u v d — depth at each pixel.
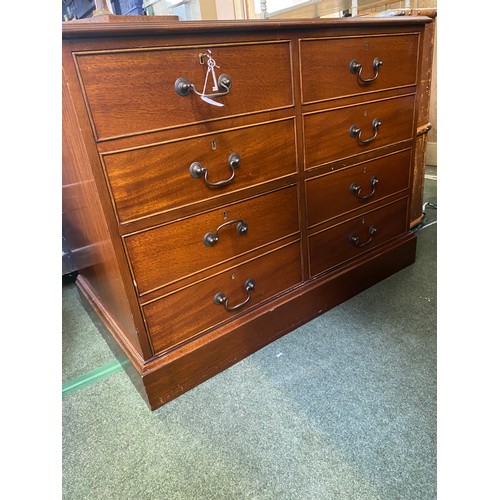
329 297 1.25
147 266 0.85
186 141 0.81
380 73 1.10
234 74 0.83
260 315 1.08
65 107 0.73
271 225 1.03
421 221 1.82
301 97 0.96
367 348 1.10
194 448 0.85
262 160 0.94
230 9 1.60
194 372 1.00
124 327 1.01
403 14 1.44
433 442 0.81
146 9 1.21
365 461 0.78
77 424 0.94
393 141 1.24
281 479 0.77
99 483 0.79
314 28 0.91
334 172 1.12
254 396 0.97
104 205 0.76
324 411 0.91
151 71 0.72
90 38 0.65
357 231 1.27
